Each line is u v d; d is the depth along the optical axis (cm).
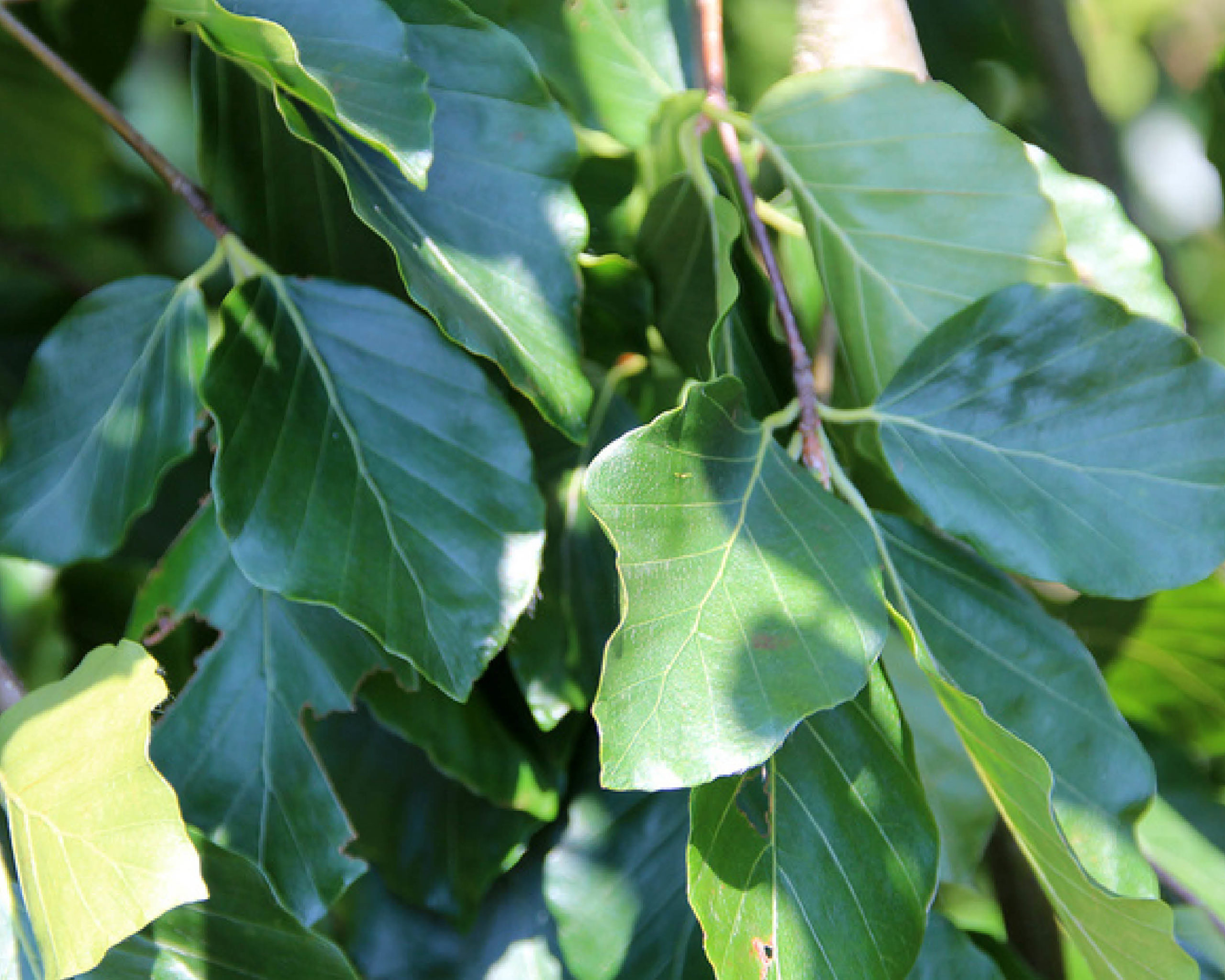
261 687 65
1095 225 65
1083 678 63
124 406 64
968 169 63
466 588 61
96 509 64
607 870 67
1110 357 62
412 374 63
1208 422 61
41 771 58
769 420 62
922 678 69
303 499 61
